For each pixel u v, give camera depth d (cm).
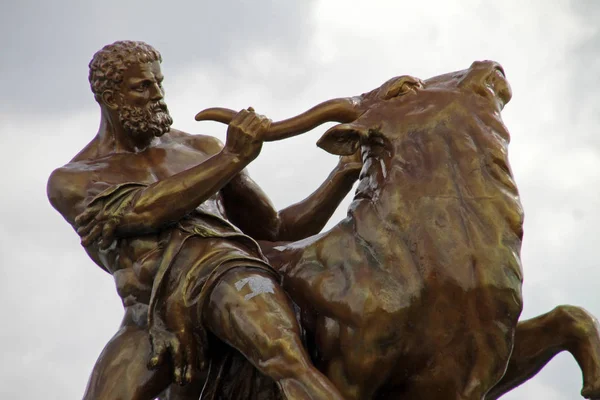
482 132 1124
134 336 1148
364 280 1098
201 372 1157
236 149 1154
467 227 1095
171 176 1163
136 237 1167
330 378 1104
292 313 1112
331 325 1108
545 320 1152
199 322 1133
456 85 1156
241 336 1102
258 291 1114
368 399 1103
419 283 1086
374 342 1088
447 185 1107
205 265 1140
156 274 1148
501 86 1158
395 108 1147
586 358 1130
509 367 1161
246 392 1159
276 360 1084
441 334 1088
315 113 1153
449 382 1095
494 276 1085
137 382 1127
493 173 1112
